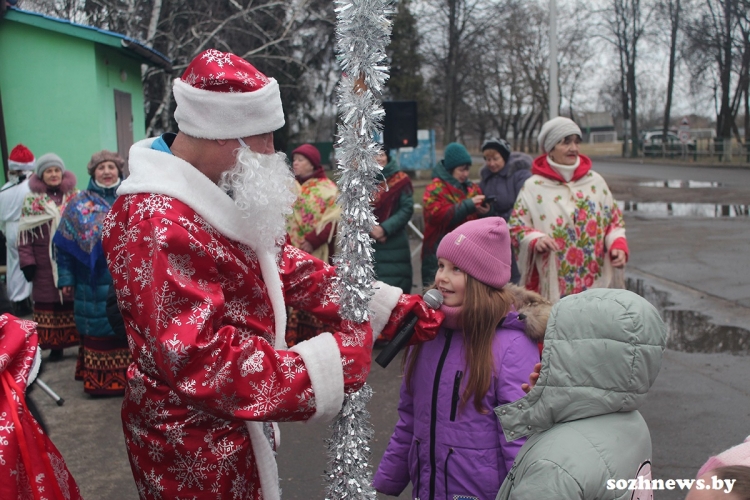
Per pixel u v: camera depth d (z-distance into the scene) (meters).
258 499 1.92
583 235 4.27
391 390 5.27
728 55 36.00
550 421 1.75
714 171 31.61
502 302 2.36
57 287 5.58
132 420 1.89
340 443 1.84
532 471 1.66
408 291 6.39
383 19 1.78
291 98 20.81
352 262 1.84
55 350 6.16
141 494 1.93
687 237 12.33
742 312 7.14
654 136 48.69
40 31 9.16
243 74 1.85
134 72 11.05
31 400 1.97
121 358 5.16
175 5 15.70
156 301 1.68
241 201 1.81
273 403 1.71
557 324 1.74
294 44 19.17
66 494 1.79
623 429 1.70
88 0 15.19
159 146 1.93
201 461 1.82
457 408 2.32
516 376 2.29
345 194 1.82
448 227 5.75
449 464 2.33
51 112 9.32
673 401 4.79
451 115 34.03
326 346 1.79
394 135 7.99
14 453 1.68
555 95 13.98
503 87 43.94
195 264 1.75
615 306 1.69
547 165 4.38
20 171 7.08
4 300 2.06
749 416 4.49
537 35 42.12
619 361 1.66
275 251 1.97
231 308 1.85
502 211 6.20
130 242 1.74
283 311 1.94
